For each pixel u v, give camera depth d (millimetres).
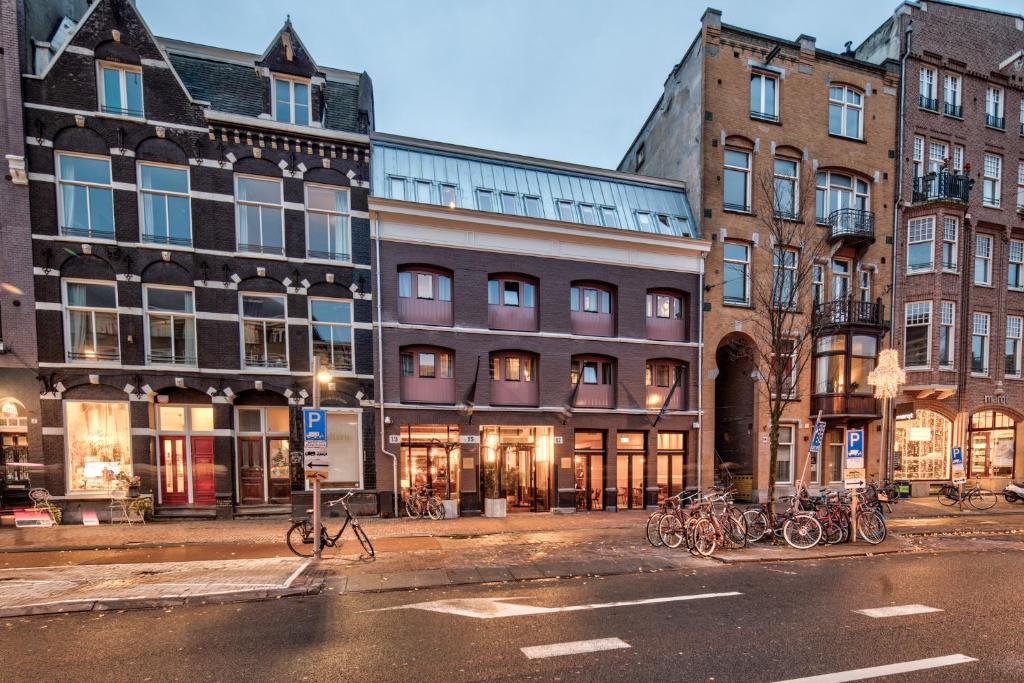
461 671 5375
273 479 14992
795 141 18953
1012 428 21172
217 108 14867
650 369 17781
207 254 14227
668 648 5949
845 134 19719
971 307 20250
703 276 17922
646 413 17094
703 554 10375
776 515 12844
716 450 20156
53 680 5230
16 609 7004
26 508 13195
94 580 8484
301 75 15094
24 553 10672
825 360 18578
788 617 6973
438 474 15711
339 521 13906
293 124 14789
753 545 11430
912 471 19969
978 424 20922
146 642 6152
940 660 5648
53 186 13234
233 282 14406
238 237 14672
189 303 14359
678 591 8164
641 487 17344
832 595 7961
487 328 15984
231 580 8422
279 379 14656
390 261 15273
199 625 6691
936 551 11219
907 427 20062
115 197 13641
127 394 13727
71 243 13305
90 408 13766
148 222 14055
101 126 13570
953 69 20625
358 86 16703
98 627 6625
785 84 18953
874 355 18672
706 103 18094
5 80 12805
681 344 17641
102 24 13570
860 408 18219
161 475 14227
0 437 13188
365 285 15281
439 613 7117
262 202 14867
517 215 16016
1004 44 21438
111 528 12812
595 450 17047
